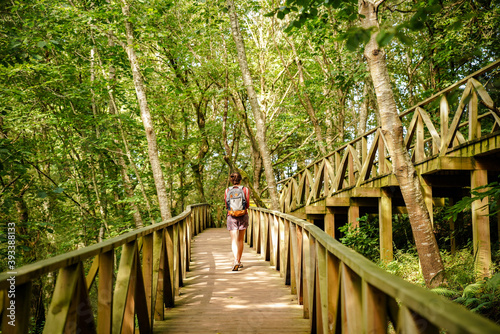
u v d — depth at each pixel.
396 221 11.14
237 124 21.91
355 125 19.61
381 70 5.41
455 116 6.23
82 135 13.02
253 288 5.68
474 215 5.92
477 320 0.92
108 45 13.21
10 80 11.11
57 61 12.56
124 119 12.67
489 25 7.64
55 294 2.04
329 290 2.73
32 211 13.99
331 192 10.52
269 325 4.00
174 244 5.50
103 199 14.30
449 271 5.38
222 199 25.78
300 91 15.63
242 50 12.70
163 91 16.75
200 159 20.48
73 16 10.17
